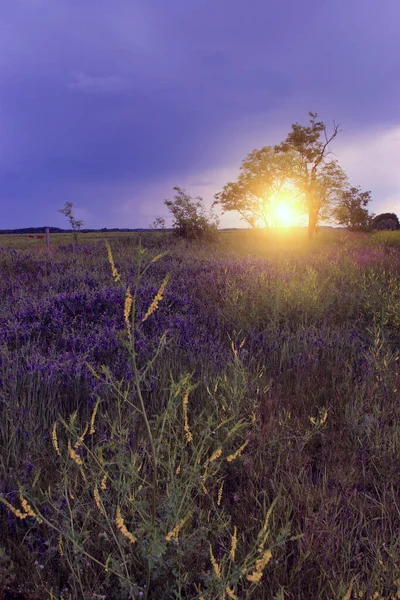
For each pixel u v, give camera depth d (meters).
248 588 1.79
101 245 14.69
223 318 6.25
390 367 4.34
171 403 1.83
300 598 1.91
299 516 2.34
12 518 2.19
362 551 2.21
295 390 3.93
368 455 2.96
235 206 35.97
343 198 37.31
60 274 9.11
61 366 3.95
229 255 14.32
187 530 1.98
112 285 7.48
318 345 5.04
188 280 8.38
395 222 51.62
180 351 4.67
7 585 1.87
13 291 7.58
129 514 2.04
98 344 4.62
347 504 2.45
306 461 2.85
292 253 16.75
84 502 2.19
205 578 1.70
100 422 3.04
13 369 3.77
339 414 3.54
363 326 6.40
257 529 2.18
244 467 2.73
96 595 1.68
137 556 1.88
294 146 37.78
